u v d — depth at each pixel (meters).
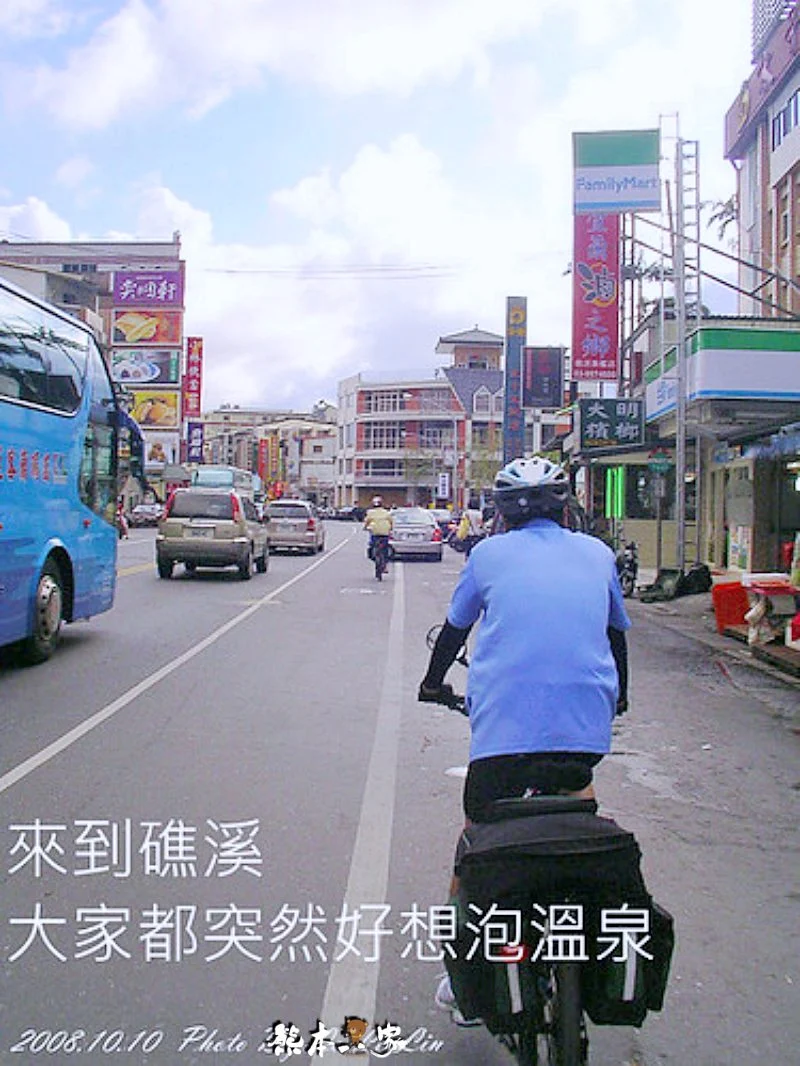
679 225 19.75
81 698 9.30
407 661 11.66
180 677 10.43
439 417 93.50
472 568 3.50
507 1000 2.84
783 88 30.00
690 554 28.17
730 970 4.20
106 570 13.12
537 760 3.15
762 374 19.02
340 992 3.96
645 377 24.50
